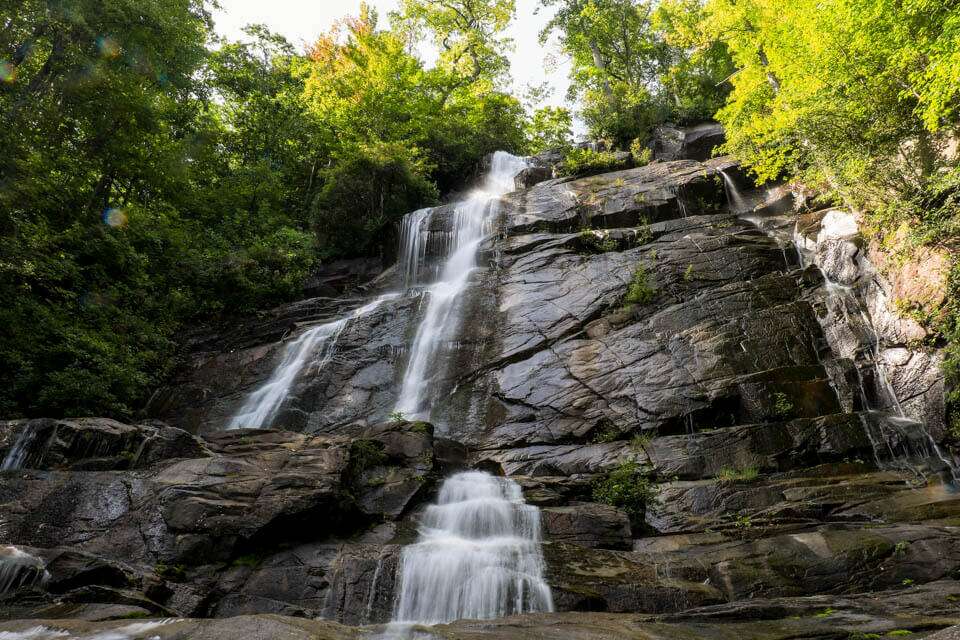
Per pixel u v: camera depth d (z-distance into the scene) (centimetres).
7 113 1571
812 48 1534
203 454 1031
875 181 1403
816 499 970
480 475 1094
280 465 951
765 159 1941
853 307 1387
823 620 566
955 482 1002
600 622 594
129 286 1905
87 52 1753
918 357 1184
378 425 1179
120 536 786
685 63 3891
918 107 1283
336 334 1866
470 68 4222
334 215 2592
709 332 1446
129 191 2239
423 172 2994
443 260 2288
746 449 1144
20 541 768
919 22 1193
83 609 580
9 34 1625
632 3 3922
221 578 751
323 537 863
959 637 374
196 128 2744
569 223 2156
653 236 1939
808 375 1288
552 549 816
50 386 1341
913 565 729
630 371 1412
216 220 2756
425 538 868
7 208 1488
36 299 1509
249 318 2159
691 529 951
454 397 1559
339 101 3281
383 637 502
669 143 3162
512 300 1820
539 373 1508
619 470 1073
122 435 996
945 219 1204
